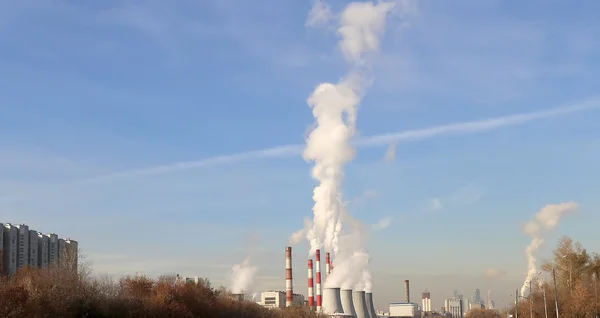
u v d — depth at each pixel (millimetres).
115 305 108812
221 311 144375
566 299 162375
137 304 113750
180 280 144000
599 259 166875
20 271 109375
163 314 116438
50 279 101875
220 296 161000
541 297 173250
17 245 165000
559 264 170375
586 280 166125
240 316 152000
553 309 166500
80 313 100125
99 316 103562
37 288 95250
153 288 129500
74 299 100062
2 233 157000
